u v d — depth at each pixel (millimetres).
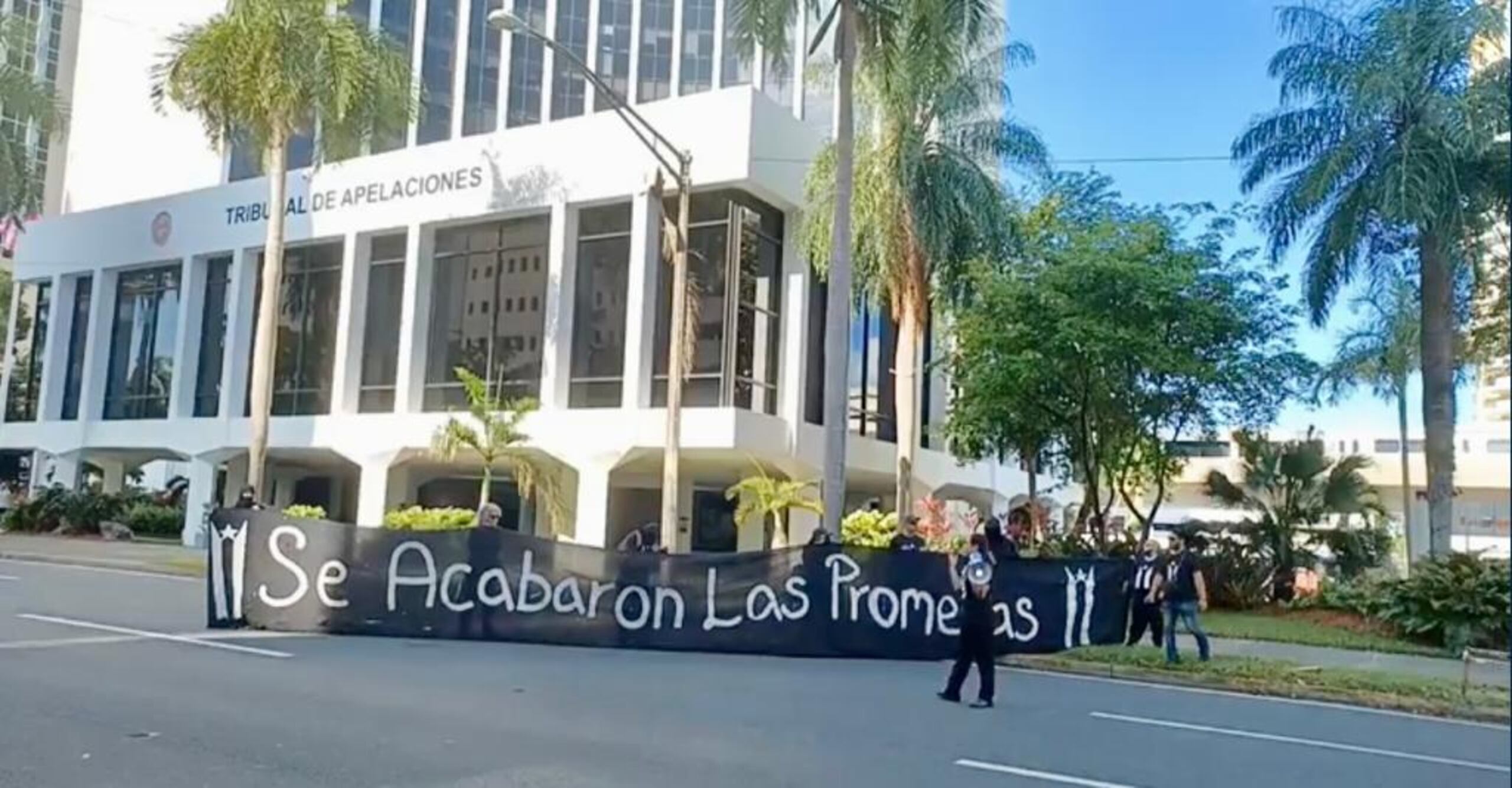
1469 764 8938
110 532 34312
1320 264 22781
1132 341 21875
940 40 20797
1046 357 22734
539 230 28875
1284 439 28156
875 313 30719
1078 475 27656
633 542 20484
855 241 24484
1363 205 21812
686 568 14414
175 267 36219
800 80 39625
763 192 26391
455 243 30297
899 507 24516
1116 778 7664
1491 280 21797
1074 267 22562
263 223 33062
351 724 8414
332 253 32406
